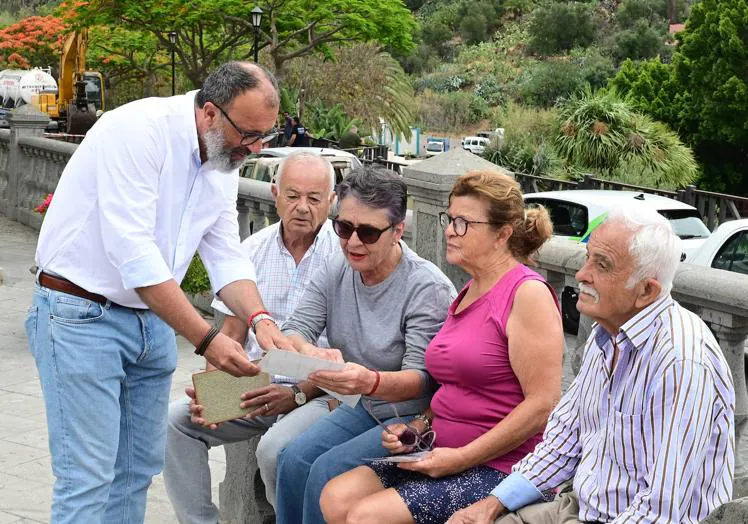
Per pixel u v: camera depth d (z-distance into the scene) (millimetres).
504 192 3117
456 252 3162
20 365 6953
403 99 37594
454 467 3025
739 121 33562
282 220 4008
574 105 22953
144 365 3430
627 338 2570
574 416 2865
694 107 34344
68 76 30266
